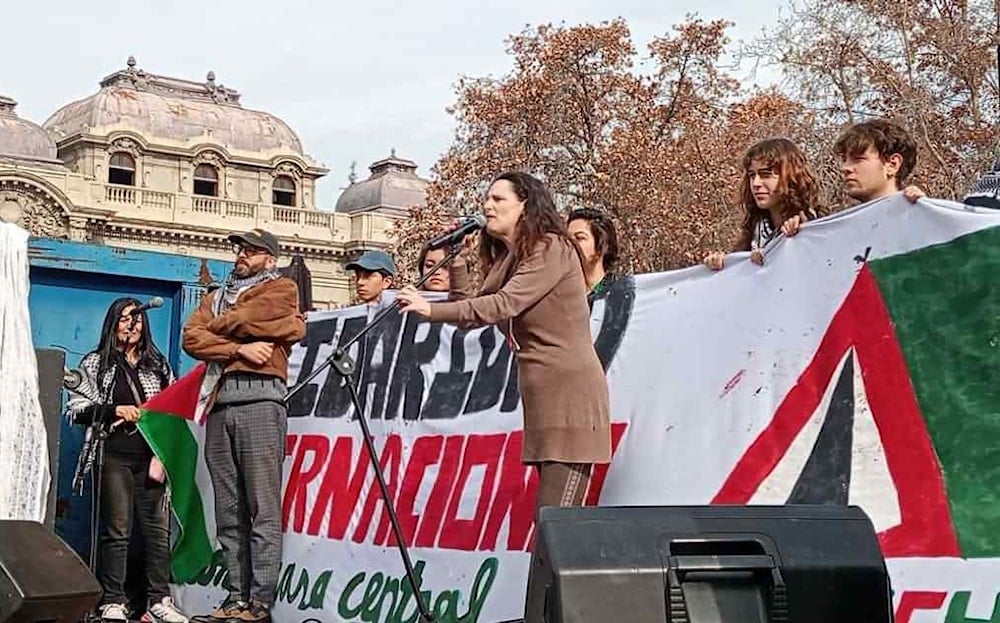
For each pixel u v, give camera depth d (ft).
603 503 15.90
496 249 15.94
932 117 78.74
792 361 14.42
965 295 12.91
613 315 16.74
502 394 18.15
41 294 24.44
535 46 103.71
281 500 20.88
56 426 19.15
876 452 13.33
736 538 9.21
